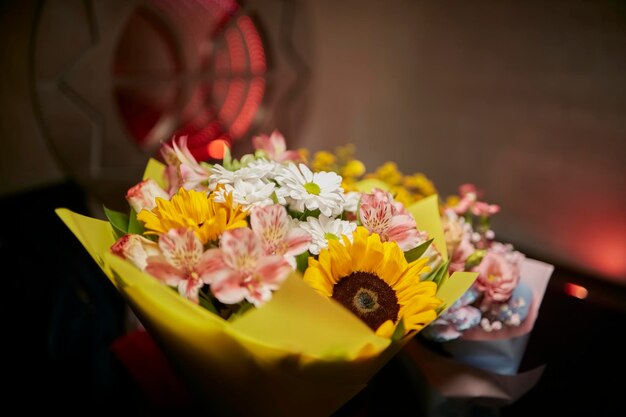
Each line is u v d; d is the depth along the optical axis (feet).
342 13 10.38
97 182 9.36
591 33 7.83
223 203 2.06
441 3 9.39
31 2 8.38
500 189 9.18
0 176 8.66
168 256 1.96
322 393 2.12
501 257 2.58
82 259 5.21
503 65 8.86
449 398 2.69
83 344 4.71
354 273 2.13
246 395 2.14
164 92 11.08
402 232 2.25
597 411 2.74
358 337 1.94
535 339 2.91
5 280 4.77
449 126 9.66
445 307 2.23
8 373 4.56
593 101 7.95
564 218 8.47
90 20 8.90
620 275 7.89
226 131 10.67
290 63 10.53
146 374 2.81
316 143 10.94
